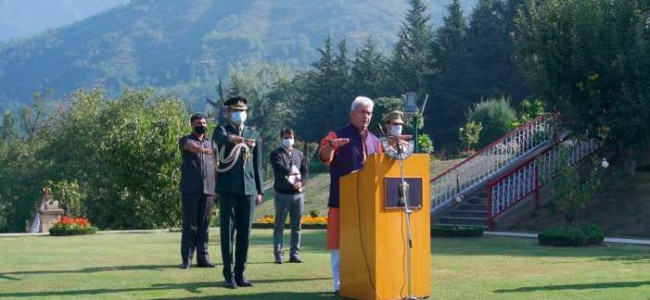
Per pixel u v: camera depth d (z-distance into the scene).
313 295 7.41
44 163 45.62
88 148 40.78
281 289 7.83
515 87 57.50
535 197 19.81
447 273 9.05
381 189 6.86
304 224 22.16
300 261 10.93
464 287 7.75
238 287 7.97
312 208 31.70
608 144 20.89
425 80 65.81
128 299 7.07
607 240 15.21
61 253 12.12
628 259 11.02
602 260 10.84
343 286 7.27
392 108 44.91
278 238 10.84
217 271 9.45
